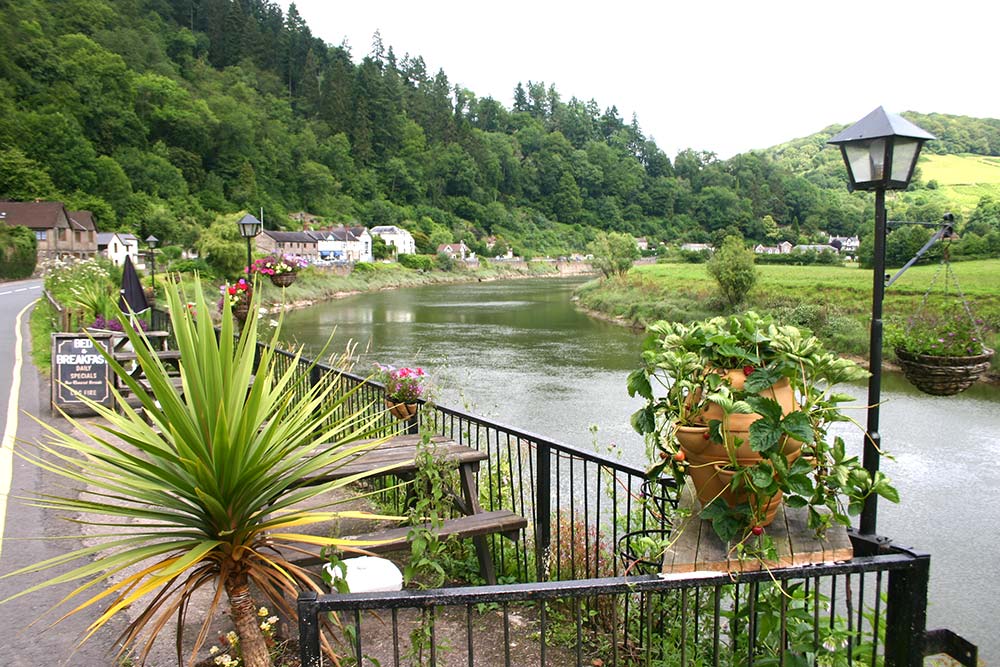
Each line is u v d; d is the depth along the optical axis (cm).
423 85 17138
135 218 8138
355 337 3133
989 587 789
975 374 618
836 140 310
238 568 284
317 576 363
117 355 841
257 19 15350
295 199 11425
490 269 11119
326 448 386
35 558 426
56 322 1444
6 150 7612
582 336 3241
